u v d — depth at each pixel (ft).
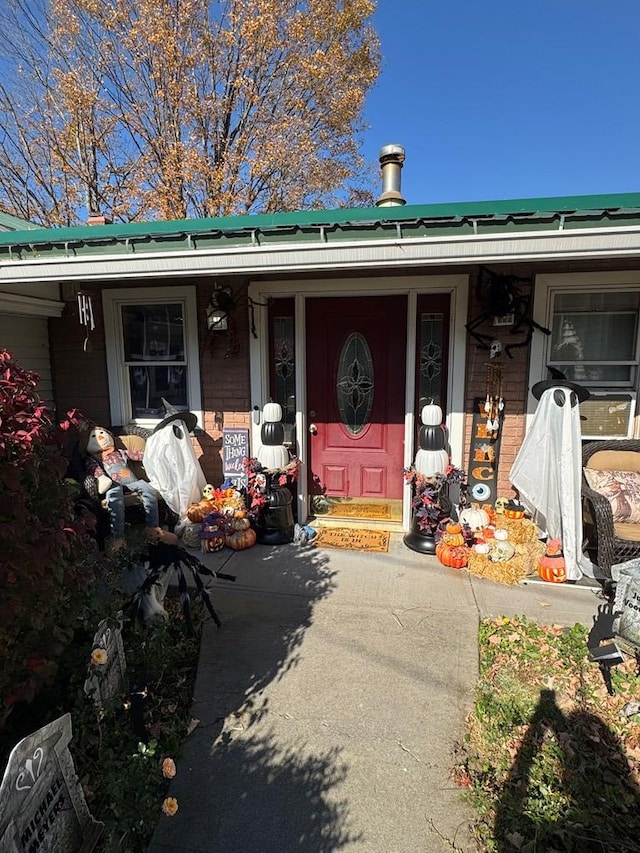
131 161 45.57
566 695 8.61
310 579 12.64
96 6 40.11
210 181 42.55
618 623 8.98
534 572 12.89
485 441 15.07
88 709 6.59
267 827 6.33
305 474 16.61
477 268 14.43
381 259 11.13
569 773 7.09
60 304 17.26
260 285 15.78
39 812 4.83
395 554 14.15
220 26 41.70
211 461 17.24
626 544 11.71
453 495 15.26
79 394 17.94
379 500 17.03
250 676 9.04
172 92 42.04
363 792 6.81
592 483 13.43
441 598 11.70
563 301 14.52
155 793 6.64
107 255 12.44
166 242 12.16
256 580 12.57
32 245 12.67
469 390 15.07
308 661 9.45
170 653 9.25
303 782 6.97
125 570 9.71
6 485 5.41
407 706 8.34
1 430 5.44
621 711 8.21
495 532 13.46
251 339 16.17
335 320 16.40
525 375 14.73
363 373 16.52
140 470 16.43
